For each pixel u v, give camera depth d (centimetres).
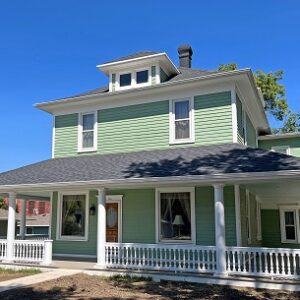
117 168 1391
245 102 1741
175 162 1332
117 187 1336
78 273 1280
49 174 1492
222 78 1464
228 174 1101
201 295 972
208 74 1623
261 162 1169
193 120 1531
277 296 960
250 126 1950
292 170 1032
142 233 1498
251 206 1677
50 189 1417
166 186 1345
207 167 1206
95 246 1585
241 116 1619
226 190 1375
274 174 1049
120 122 1681
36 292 998
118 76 1786
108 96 1670
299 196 1828
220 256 1127
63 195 1689
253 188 1483
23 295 962
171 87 1555
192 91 1552
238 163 1195
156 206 1485
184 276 1152
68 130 1788
